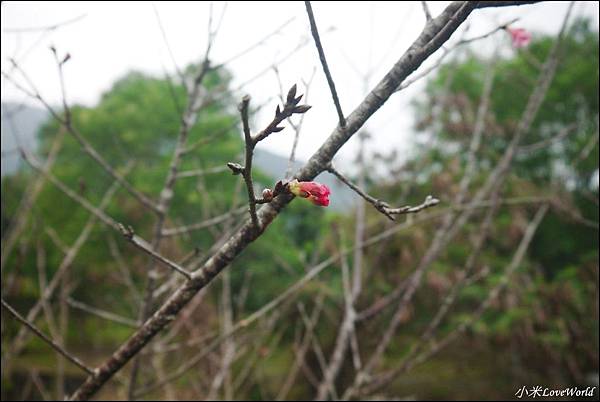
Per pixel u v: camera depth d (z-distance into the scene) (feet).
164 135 71.46
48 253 54.85
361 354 24.61
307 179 5.84
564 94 41.22
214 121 65.77
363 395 13.20
